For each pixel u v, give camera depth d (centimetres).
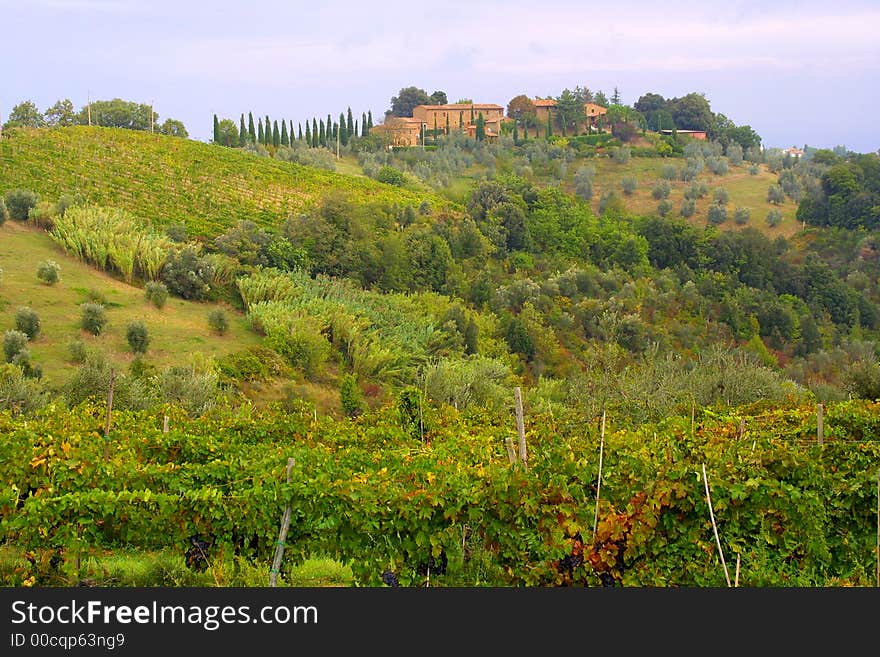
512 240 8775
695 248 9025
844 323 7562
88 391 2892
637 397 2261
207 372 3594
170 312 4872
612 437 1514
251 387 4019
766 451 1112
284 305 5100
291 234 6588
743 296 7294
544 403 3350
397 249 6688
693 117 19562
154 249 5325
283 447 1525
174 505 1027
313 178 9325
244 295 5256
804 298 8019
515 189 10088
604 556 937
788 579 941
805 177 13150
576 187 13225
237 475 1219
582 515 945
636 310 6656
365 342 4797
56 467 1209
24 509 1004
